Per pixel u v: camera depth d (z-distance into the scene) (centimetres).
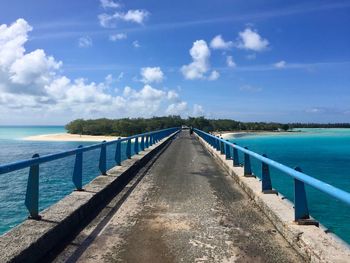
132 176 1279
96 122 12100
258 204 819
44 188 2167
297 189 604
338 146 7188
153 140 2617
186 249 558
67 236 621
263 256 529
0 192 2077
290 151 5703
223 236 618
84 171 2822
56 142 8744
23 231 548
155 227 671
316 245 498
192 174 1334
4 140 9838
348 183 2425
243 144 8025
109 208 813
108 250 557
